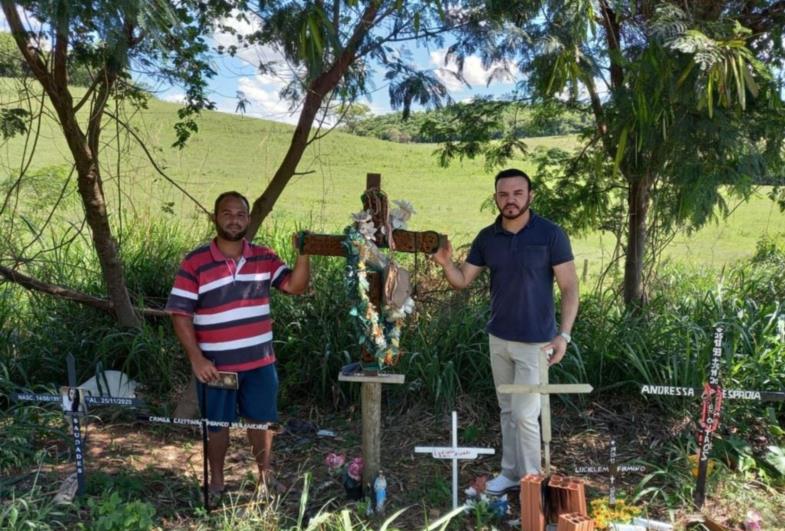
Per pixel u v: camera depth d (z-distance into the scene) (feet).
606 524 10.77
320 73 13.07
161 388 16.67
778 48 14.99
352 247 10.92
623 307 19.30
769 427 14.42
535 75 14.62
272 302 17.88
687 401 15.25
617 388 16.39
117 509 10.46
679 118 13.80
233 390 11.68
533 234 11.53
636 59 13.89
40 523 10.27
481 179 59.16
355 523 11.30
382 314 11.34
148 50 12.53
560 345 11.28
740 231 38.81
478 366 16.37
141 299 17.90
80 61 13.96
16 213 20.10
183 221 24.09
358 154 65.98
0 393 14.82
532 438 11.79
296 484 12.70
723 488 12.27
